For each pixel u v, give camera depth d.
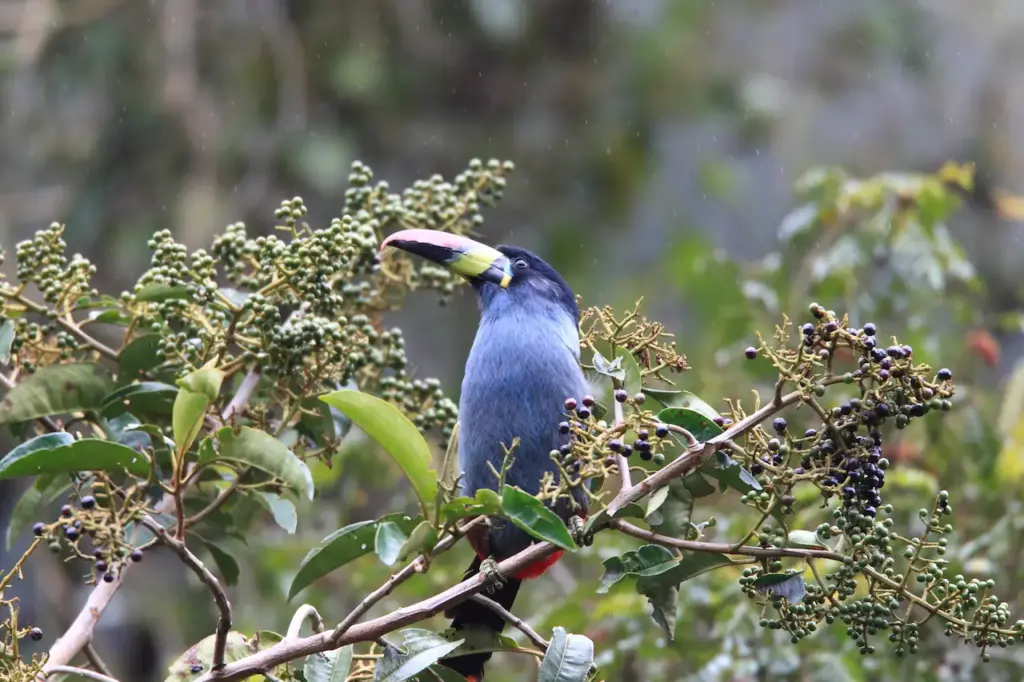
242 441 6.23
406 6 18.53
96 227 16.86
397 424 5.96
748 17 20.56
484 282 8.62
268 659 5.92
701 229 18.81
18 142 17.16
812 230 12.47
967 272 12.00
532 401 8.30
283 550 11.82
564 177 18.56
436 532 5.98
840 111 21.11
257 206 17.09
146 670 14.61
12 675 5.96
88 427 7.93
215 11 17.77
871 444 6.00
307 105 17.94
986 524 10.92
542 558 6.24
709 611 10.16
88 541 14.62
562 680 5.88
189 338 7.57
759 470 6.19
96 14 17.33
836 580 6.07
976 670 9.72
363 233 8.18
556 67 19.02
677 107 19.19
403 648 6.22
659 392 6.59
